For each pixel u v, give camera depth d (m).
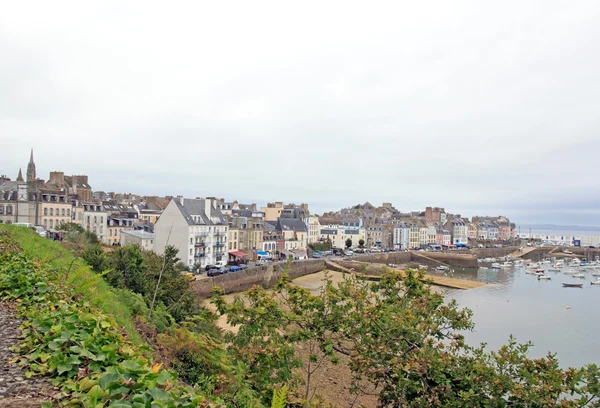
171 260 27.25
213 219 67.69
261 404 10.51
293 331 13.24
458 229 163.25
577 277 85.44
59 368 5.09
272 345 11.89
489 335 34.91
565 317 43.66
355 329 12.65
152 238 63.50
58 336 5.93
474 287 65.12
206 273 57.75
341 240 120.88
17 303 8.09
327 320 13.02
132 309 14.20
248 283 55.38
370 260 94.94
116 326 8.30
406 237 132.25
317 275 71.75
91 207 66.81
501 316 43.31
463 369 10.36
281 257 86.88
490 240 179.62
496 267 102.25
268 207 106.50
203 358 11.09
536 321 41.25
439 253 109.06
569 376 9.80
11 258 11.53
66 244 29.48
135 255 23.03
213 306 38.50
